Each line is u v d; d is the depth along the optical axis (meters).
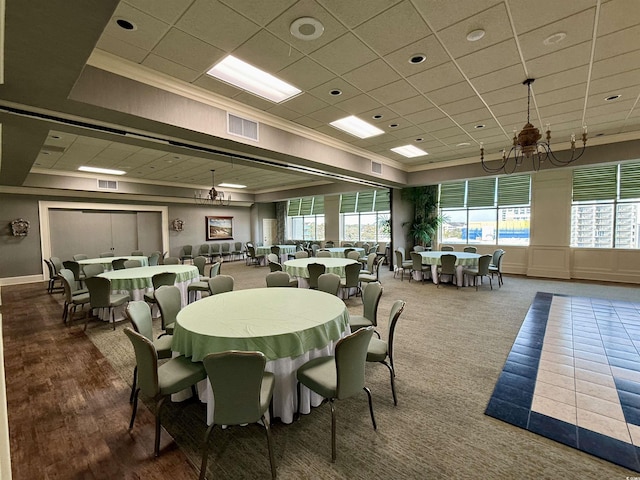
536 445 1.90
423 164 8.20
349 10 2.29
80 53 2.01
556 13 2.36
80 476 1.72
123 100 2.99
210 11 2.26
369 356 2.33
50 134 4.75
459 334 3.85
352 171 6.51
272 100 3.91
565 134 5.60
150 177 9.08
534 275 7.85
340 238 12.24
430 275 7.71
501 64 3.10
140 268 5.57
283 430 2.07
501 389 2.55
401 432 2.03
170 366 2.11
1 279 7.75
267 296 3.07
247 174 8.77
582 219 7.34
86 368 3.08
